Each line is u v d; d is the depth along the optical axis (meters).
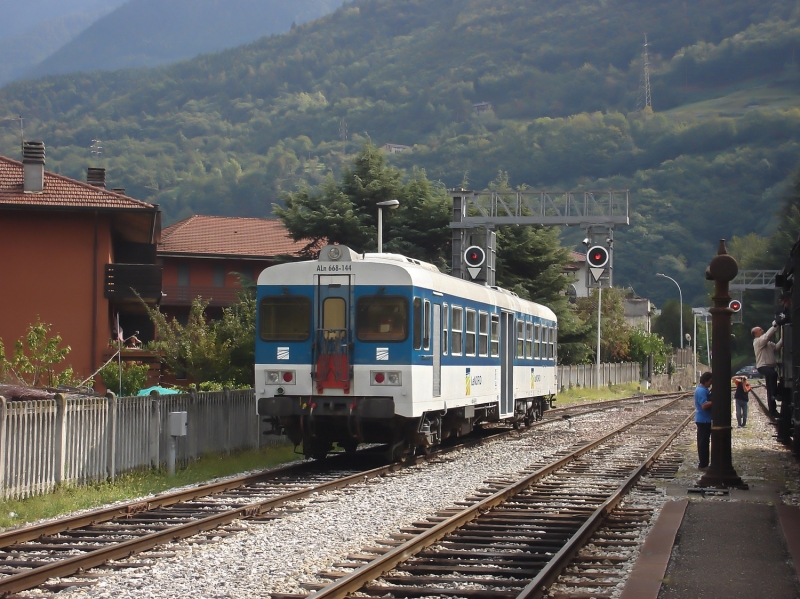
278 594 9.41
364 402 19.80
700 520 13.91
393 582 10.15
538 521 13.77
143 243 51.06
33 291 42.50
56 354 30.47
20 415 15.19
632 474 18.69
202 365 34.31
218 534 12.60
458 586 9.95
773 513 14.53
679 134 196.75
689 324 134.50
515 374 29.91
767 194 168.00
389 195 47.72
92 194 43.00
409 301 19.95
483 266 35.44
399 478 18.88
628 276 162.88
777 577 10.38
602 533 12.77
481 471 20.12
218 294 65.44
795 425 20.80
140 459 19.05
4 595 9.33
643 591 9.58
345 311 20.20
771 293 103.56
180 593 9.49
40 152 42.66
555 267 55.12
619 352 83.75
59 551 11.55
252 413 24.55
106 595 9.38
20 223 42.62
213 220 71.75
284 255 47.28
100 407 17.61
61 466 16.25
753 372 102.81
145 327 52.22
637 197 177.88
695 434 31.36
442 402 21.94
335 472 20.08
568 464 21.55
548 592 9.75
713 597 9.54
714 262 17.84
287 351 20.36
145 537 11.66
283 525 13.38
